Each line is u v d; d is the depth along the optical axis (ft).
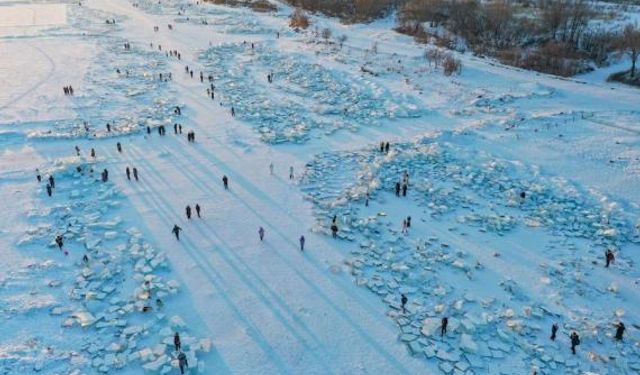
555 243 109.19
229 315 86.28
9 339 80.69
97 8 372.58
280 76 215.92
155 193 123.13
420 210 120.47
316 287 93.35
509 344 82.43
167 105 179.73
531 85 203.10
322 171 136.87
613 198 125.29
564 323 86.99
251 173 134.10
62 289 92.02
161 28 306.14
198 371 74.90
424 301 91.35
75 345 80.18
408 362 78.28
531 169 139.23
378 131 163.63
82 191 123.34
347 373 76.02
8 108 174.09
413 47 261.85
